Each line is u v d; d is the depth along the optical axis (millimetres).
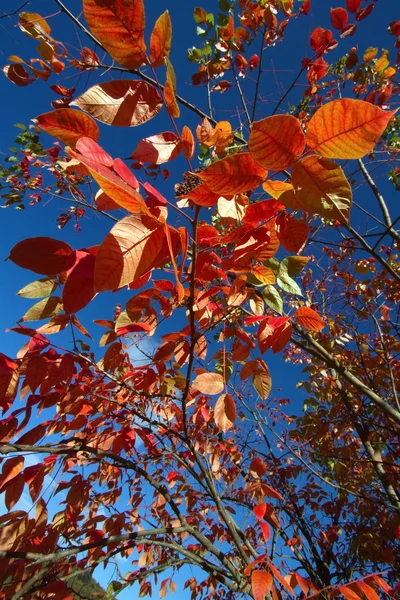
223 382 785
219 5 1577
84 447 942
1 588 836
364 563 2232
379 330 2205
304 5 1531
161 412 1420
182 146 468
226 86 1682
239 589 1085
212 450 1632
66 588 889
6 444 748
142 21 365
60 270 415
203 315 870
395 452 2453
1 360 699
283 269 721
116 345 917
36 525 793
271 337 713
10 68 821
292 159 355
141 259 346
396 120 1966
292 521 2459
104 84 388
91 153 315
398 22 1656
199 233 603
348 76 1911
